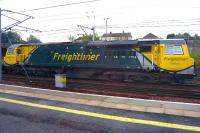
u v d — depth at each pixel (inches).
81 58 867.4
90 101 425.1
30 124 318.3
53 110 378.0
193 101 456.8
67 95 460.8
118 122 318.7
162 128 295.3
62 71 927.0
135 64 751.7
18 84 681.0
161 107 376.8
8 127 308.2
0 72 720.3
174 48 690.2
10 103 426.0
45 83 695.1
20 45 1058.7
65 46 914.7
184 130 288.2
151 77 733.9
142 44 736.3
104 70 826.2
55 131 293.1
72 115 351.9
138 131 287.4
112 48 796.6
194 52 1016.9
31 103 422.6
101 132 287.3
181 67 682.2
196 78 831.1
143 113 354.0
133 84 697.0
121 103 405.1
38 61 989.2
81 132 288.8
